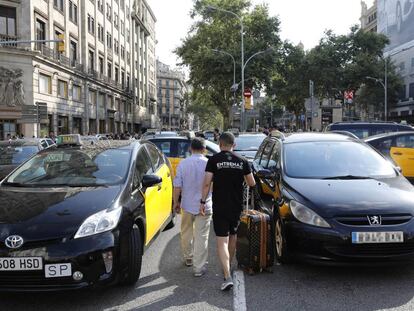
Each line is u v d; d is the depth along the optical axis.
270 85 50.12
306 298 4.74
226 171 5.27
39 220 4.59
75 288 4.40
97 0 56.84
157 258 6.32
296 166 6.53
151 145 7.70
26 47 35.78
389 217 5.13
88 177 5.71
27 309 4.53
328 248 5.10
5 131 34.62
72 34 47.38
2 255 4.34
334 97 54.34
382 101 59.66
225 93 51.03
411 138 10.59
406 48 68.31
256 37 48.72
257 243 5.48
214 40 48.59
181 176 5.74
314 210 5.29
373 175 6.30
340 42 52.62
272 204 6.44
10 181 5.87
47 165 6.12
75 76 46.56
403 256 5.05
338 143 7.10
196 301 4.72
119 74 69.19
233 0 48.47
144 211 5.59
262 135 16.19
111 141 7.16
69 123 44.62
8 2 35.09
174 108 151.88
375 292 4.89
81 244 4.46
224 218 5.23
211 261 6.17
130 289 5.07
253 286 5.12
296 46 51.84
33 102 35.69
